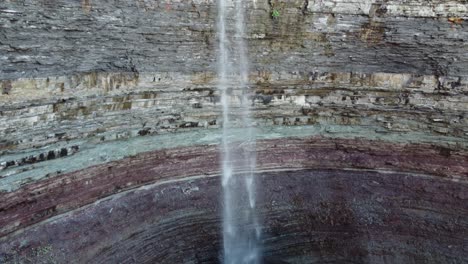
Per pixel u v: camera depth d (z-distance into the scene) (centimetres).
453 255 1185
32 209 1039
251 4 1267
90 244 1089
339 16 1294
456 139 1298
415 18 1262
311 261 1247
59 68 1049
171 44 1223
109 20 1100
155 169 1274
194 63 1269
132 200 1221
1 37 938
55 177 1072
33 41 992
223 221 1304
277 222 1314
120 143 1191
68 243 1062
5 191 982
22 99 970
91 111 1108
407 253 1219
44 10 990
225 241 1277
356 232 1275
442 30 1253
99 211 1154
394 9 1262
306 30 1317
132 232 1172
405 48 1302
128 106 1178
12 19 945
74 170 1107
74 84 1062
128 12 1126
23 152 1001
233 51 1308
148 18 1162
